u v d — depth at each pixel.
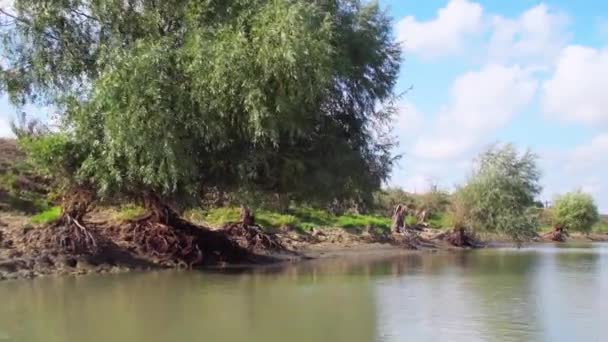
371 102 29.08
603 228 87.50
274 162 25.41
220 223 36.59
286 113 23.11
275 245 35.75
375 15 28.73
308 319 14.52
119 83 22.11
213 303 16.84
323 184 26.11
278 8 22.70
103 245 26.19
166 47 23.22
